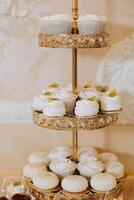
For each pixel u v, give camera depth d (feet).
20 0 3.30
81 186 2.85
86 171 2.99
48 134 3.55
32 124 3.52
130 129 3.53
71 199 2.81
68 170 2.99
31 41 3.38
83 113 2.68
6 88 3.46
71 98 2.81
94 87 3.21
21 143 3.56
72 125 2.67
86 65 3.43
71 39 2.60
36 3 3.31
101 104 2.81
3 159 3.59
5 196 2.92
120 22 3.34
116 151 3.59
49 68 3.44
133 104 3.44
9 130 3.53
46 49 3.40
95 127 2.69
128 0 3.31
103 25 2.71
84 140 3.56
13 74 3.44
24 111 3.48
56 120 2.67
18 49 3.40
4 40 3.37
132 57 3.37
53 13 3.33
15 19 3.33
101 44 2.66
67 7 3.32
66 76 3.46
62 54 3.42
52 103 2.70
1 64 3.42
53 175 2.96
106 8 3.32
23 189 2.97
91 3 3.31
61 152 3.20
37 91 3.48
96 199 2.86
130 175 3.56
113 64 3.41
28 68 3.43
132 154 3.59
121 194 3.12
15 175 3.53
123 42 3.36
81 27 2.70
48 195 2.85
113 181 2.92
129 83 3.41
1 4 3.28
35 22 3.34
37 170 3.06
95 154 3.28
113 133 3.55
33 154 3.33
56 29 2.67
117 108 2.81
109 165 3.15
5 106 3.46
